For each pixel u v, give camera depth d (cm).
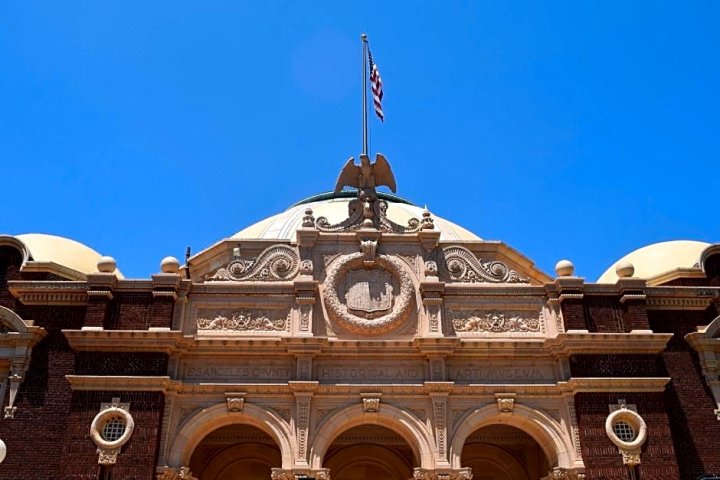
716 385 2845
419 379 2747
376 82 3581
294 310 2838
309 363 2714
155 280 2823
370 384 2700
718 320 2923
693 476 2700
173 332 2673
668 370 2884
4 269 3044
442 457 2583
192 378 2720
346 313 2828
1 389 2730
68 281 2917
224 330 2812
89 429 2548
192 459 3206
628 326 2848
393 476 3316
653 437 2628
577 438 2647
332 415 2655
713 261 3222
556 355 2783
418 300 2888
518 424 2747
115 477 2481
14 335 2761
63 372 2758
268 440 3259
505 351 2786
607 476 2564
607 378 2695
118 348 2686
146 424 2562
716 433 2777
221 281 2914
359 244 2991
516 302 2911
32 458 2617
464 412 2689
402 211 4303
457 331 2848
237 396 2664
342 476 3322
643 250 3731
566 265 2969
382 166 3178
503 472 3297
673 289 2988
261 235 4184
